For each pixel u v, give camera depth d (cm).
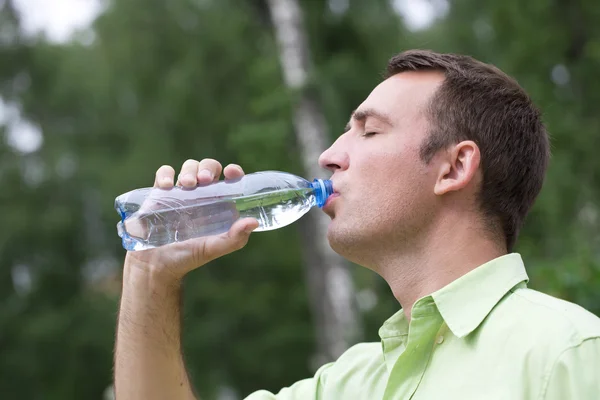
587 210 821
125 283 224
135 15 1241
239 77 1164
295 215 238
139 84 1256
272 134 860
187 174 218
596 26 896
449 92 208
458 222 202
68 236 1659
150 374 218
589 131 842
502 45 958
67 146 1680
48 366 1550
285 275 1481
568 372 162
